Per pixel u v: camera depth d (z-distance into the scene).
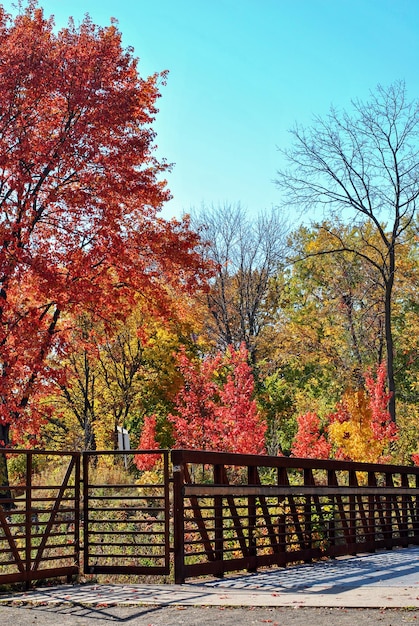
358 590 9.11
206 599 8.38
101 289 19.98
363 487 15.08
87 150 19.22
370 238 42.94
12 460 32.78
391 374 33.53
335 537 13.55
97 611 7.71
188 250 22.80
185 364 28.56
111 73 20.45
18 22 20.59
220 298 51.56
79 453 10.26
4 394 18.86
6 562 9.11
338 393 43.53
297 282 53.44
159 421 40.59
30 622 7.16
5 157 18.50
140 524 14.16
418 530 17.86
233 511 10.99
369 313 42.03
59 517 15.41
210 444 26.83
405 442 39.03
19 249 18.39
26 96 19.41
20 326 19.36
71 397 37.62
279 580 10.12
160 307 22.25
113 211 20.09
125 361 39.06
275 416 44.56
